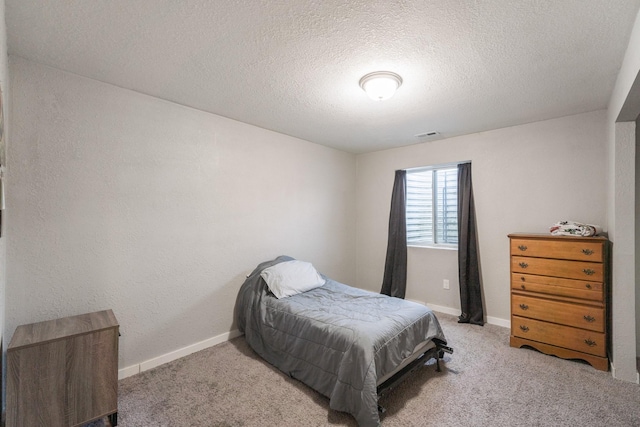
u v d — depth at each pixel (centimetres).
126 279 231
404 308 240
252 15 148
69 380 163
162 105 251
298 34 163
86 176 212
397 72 204
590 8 142
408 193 426
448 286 378
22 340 157
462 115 290
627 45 172
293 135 362
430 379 224
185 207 266
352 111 279
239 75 210
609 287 243
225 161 296
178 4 140
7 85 169
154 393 208
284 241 357
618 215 222
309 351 212
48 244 197
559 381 220
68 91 205
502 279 333
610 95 240
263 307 262
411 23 154
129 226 233
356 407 173
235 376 230
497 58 187
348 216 454
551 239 258
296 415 186
